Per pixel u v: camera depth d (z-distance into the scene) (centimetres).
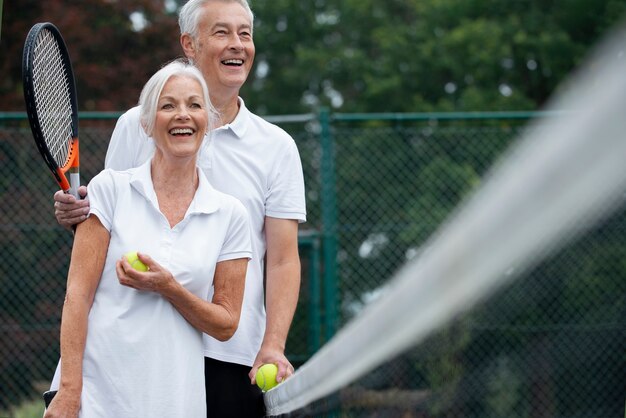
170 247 318
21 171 858
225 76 370
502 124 1257
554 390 847
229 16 370
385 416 720
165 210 324
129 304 313
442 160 891
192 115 321
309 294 839
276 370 350
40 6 1817
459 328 823
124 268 305
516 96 1938
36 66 339
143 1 1873
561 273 854
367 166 886
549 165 82
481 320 838
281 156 375
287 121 840
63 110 367
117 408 308
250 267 368
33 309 850
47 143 347
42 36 351
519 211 87
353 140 879
